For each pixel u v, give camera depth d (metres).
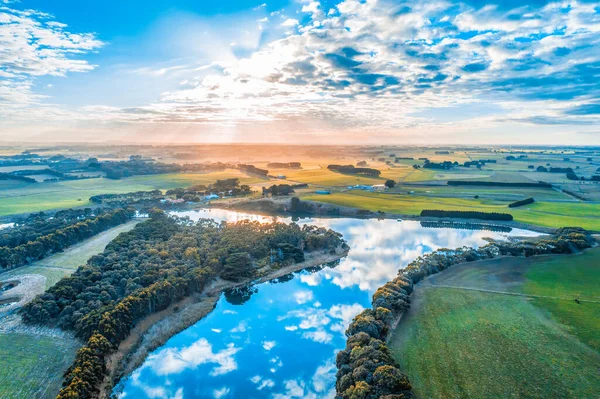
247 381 77.19
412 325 91.31
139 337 89.25
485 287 113.69
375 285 123.62
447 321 93.00
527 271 126.56
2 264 129.88
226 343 90.88
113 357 79.44
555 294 108.06
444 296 107.31
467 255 137.50
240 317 103.25
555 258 139.50
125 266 120.38
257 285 124.31
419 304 102.31
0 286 116.75
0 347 81.69
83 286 104.31
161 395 72.94
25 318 90.94
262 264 137.88
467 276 122.56
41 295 97.62
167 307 103.00
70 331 87.31
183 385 75.88
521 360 77.12
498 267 130.62
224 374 79.25
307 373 79.50
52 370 74.88
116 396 72.38
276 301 112.81
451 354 79.25
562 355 78.56
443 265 128.62
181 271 117.69
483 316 95.38
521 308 99.62
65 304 95.12
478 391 68.25
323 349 87.75
